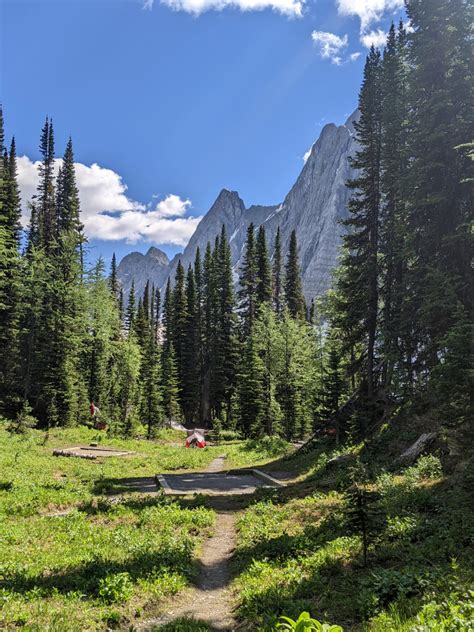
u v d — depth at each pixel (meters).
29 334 47.91
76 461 27.12
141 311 87.75
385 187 25.75
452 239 16.42
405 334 20.59
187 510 15.30
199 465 30.86
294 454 29.75
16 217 54.53
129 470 27.03
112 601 7.44
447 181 17.34
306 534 11.19
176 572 9.09
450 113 17.44
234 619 7.38
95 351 58.12
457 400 12.82
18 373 47.88
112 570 8.68
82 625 6.41
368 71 27.86
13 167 55.69
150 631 6.68
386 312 25.42
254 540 11.74
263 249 68.94
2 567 8.43
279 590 7.82
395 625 5.25
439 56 17.97
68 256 50.62
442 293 15.86
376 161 27.14
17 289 46.50
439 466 13.97
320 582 7.89
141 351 71.88
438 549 8.07
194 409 70.38
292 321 56.12
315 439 29.64
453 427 13.29
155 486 21.81
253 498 18.36
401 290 22.66
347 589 7.31
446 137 17.11
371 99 27.36
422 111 18.39
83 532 11.95
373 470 16.78
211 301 72.38
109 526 13.16
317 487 17.73
